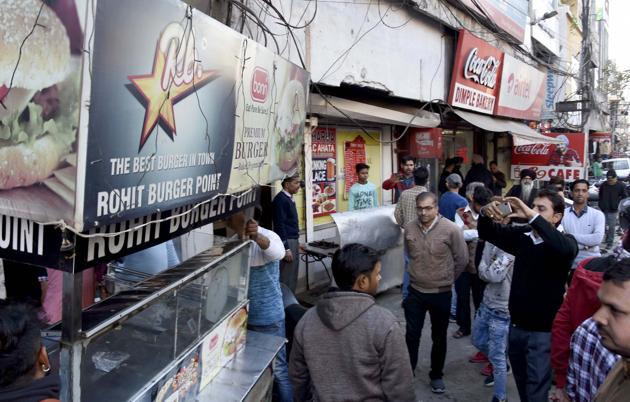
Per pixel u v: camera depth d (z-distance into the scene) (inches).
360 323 80.5
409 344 156.5
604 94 944.3
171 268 92.6
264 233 128.6
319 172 270.1
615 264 57.5
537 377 115.5
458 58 332.2
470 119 345.1
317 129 267.4
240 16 183.3
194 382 91.5
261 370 106.8
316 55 228.2
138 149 57.3
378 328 80.1
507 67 402.3
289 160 116.7
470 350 187.3
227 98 79.3
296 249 207.6
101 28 49.0
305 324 86.2
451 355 183.2
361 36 256.2
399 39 289.0
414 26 303.1
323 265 248.1
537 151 458.6
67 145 48.7
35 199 51.7
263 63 93.7
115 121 52.8
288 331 149.6
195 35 67.6
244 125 87.5
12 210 53.7
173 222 75.7
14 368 55.3
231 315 107.7
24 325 57.4
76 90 47.8
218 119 76.9
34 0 49.6
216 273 99.6
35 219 52.1
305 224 247.3
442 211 220.4
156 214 70.4
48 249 57.0
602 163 940.0
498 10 389.7
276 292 133.9
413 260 153.9
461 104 349.1
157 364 79.6
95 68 48.8
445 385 160.1
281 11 207.0
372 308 82.4
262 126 96.6
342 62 244.5
